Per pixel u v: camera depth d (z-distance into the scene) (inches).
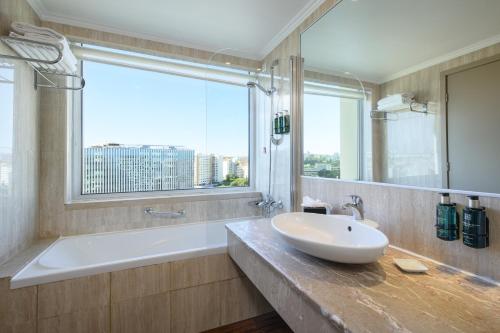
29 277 53.4
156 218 92.3
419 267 37.6
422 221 43.6
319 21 70.9
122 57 88.0
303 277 35.6
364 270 38.0
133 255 85.4
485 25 36.7
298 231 53.9
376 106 54.5
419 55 45.8
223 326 69.8
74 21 78.5
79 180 87.1
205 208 99.1
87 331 57.2
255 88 108.4
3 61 57.5
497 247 34.2
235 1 70.0
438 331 24.5
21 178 66.2
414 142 46.4
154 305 62.9
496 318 26.6
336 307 28.3
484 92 36.4
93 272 57.6
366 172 56.6
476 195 36.4
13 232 63.1
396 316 26.7
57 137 79.0
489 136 35.9
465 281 34.8
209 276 68.3
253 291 73.4
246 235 56.0
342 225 51.0
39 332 53.9
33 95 71.9
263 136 103.5
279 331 68.3
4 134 58.2
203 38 91.0
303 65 78.1
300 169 81.2
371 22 55.4
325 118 69.8
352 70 60.7
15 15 61.9
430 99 43.9
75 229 81.5
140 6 71.9
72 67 70.6
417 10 46.2
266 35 89.0
